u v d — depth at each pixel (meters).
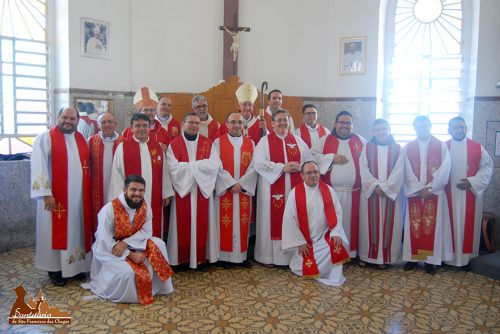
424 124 4.54
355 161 4.71
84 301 3.68
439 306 3.69
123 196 3.74
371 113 7.06
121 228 3.68
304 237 4.31
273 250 4.61
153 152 4.23
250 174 4.58
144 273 3.64
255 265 4.69
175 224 4.38
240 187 4.51
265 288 4.03
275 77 7.45
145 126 4.12
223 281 4.20
